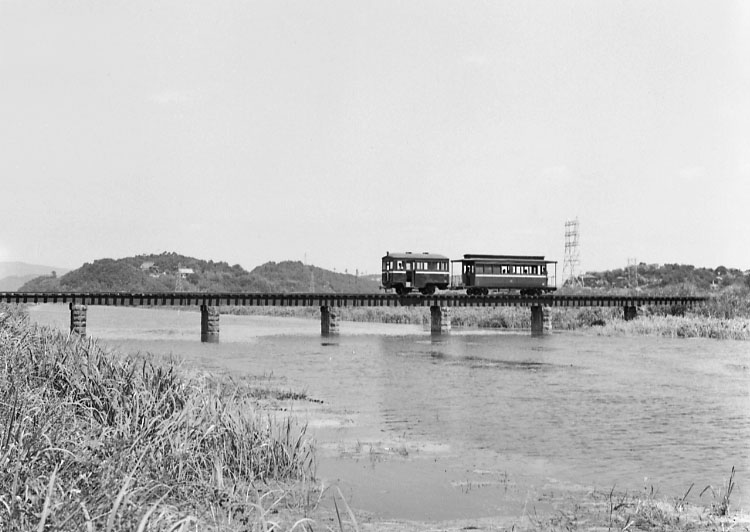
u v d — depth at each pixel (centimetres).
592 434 2341
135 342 6506
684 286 11344
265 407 2612
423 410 2805
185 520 888
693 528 1339
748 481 1727
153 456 1264
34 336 2272
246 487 1407
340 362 4775
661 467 1867
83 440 1209
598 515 1420
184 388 1859
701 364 4688
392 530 1289
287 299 7412
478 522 1360
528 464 1889
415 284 7869
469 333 8300
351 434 2247
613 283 16625
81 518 840
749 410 2872
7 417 1113
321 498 1469
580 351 5728
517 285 7931
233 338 7294
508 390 3431
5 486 898
